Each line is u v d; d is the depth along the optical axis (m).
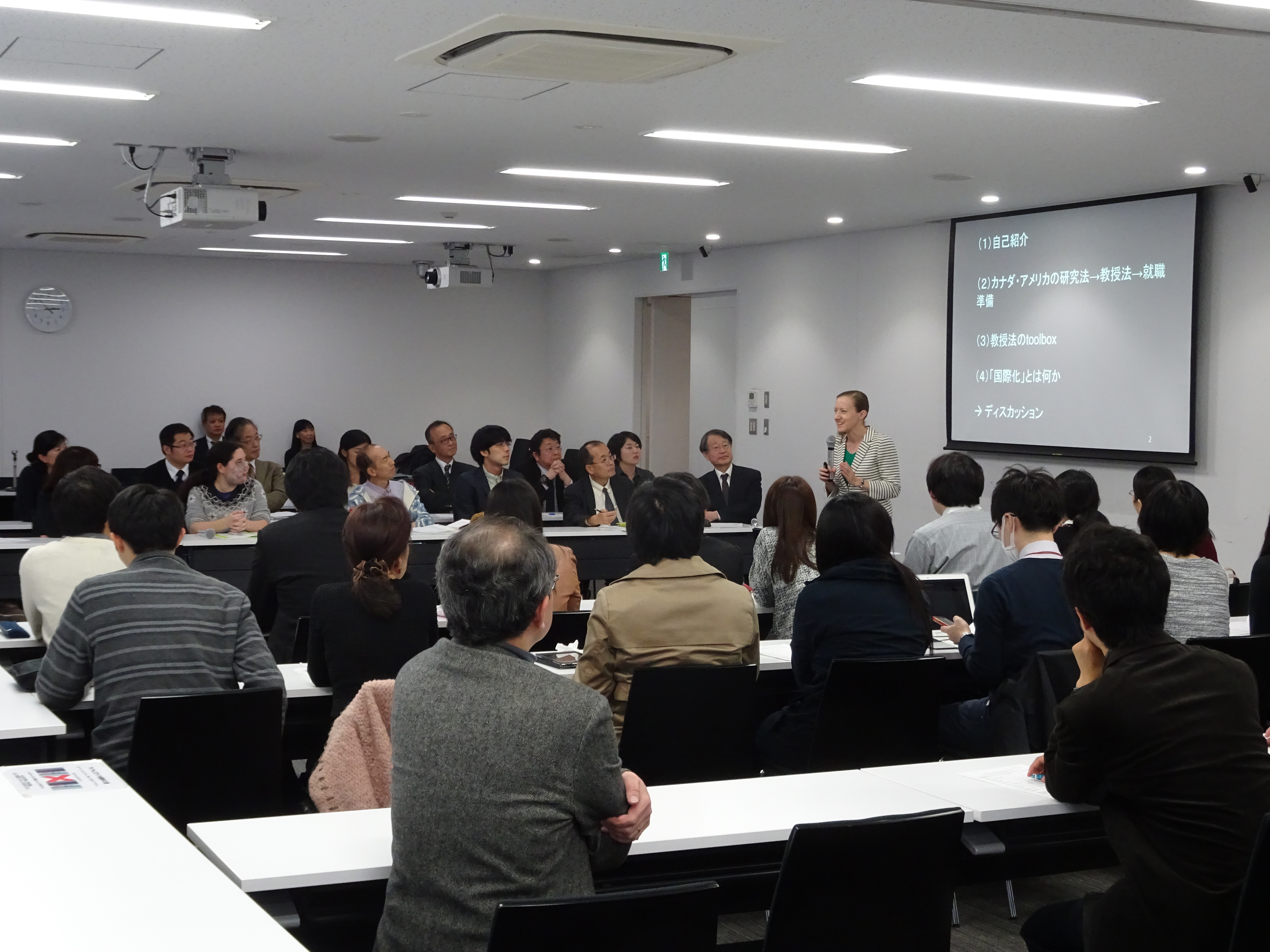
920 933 2.19
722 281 12.34
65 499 3.98
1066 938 2.50
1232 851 2.23
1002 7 4.21
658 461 13.78
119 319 13.32
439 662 2.03
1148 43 4.66
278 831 2.28
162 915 1.70
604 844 2.06
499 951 1.70
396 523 3.59
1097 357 8.68
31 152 7.30
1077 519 5.04
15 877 1.84
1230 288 7.93
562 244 12.05
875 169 7.59
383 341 14.48
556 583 2.10
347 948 2.37
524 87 5.47
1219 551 8.05
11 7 4.30
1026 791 2.61
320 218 10.24
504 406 15.13
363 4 4.24
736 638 3.43
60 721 3.07
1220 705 2.32
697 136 6.62
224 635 3.21
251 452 10.05
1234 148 6.72
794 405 11.49
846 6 4.20
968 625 4.22
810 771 3.50
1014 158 7.12
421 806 1.95
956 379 9.75
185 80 5.39
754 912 2.82
